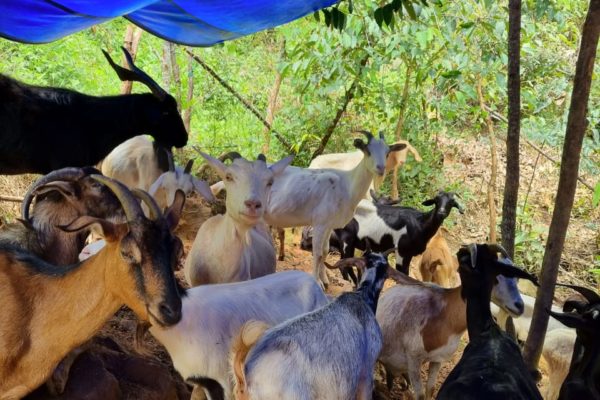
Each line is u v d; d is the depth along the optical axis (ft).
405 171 23.52
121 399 11.18
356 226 17.99
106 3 12.36
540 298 12.72
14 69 20.98
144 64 25.12
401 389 14.52
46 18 13.07
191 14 14.23
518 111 13.23
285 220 16.67
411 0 13.57
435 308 12.97
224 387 10.66
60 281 9.43
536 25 21.11
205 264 12.59
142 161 16.81
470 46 20.40
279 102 25.32
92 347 11.59
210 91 24.57
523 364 10.87
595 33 11.96
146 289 8.77
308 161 23.48
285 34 21.08
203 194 13.26
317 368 10.00
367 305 10.94
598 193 16.57
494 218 20.88
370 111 23.35
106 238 8.87
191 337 10.52
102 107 14.97
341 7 19.86
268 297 11.25
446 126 26.05
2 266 9.51
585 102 12.13
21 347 9.48
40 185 10.49
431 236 17.52
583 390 11.27
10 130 14.12
